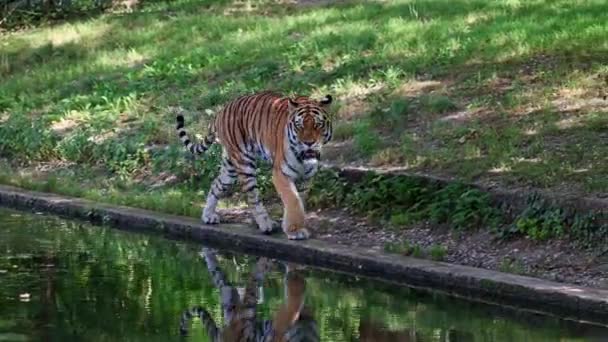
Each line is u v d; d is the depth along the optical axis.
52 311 10.84
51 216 16.11
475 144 15.44
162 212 15.35
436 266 12.16
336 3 26.27
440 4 23.86
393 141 16.31
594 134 14.97
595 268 11.94
